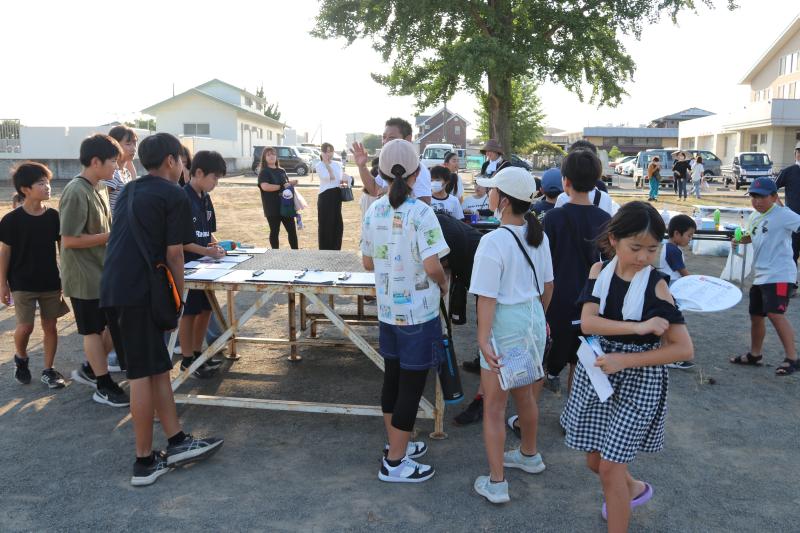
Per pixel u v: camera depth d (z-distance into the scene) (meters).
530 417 3.31
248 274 4.12
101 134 4.07
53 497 3.14
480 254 2.96
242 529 2.88
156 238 3.21
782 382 4.76
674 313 2.37
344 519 2.97
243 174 34.53
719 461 3.56
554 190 4.65
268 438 3.82
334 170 7.68
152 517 2.97
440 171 5.95
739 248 8.16
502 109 22.09
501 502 3.08
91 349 4.16
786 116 31.67
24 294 4.42
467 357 5.27
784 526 2.94
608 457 2.48
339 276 3.98
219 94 44.91
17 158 25.91
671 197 22.62
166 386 3.39
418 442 3.60
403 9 20.50
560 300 3.66
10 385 4.59
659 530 2.90
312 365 5.08
